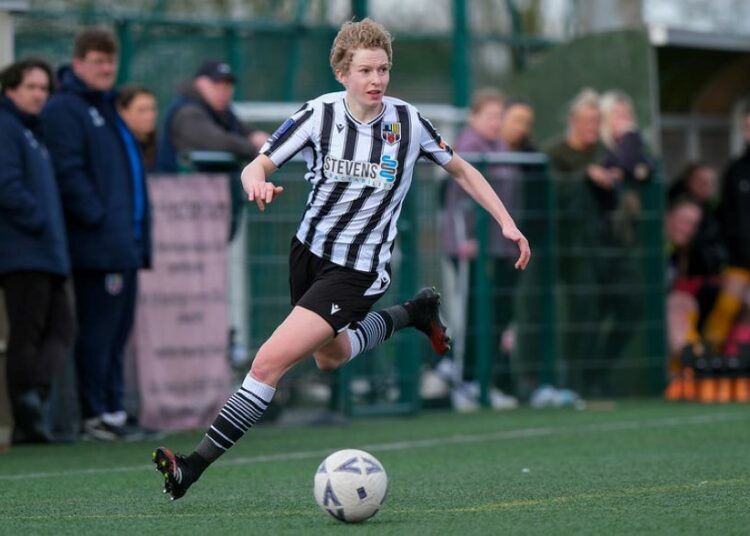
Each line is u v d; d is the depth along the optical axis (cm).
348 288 2209
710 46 5281
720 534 1838
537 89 5366
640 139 4912
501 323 4631
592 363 4850
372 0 5641
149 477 2789
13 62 3594
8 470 2958
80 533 1945
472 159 4488
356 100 2219
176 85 5038
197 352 3931
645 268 4969
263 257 4069
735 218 5197
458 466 2950
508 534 1848
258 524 2000
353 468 1970
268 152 2209
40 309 3428
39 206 3406
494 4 5900
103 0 4862
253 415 2166
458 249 4509
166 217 3884
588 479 2612
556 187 4716
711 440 3462
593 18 6100
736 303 5188
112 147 3628
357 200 2223
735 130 6047
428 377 4553
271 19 5275
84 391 3647
